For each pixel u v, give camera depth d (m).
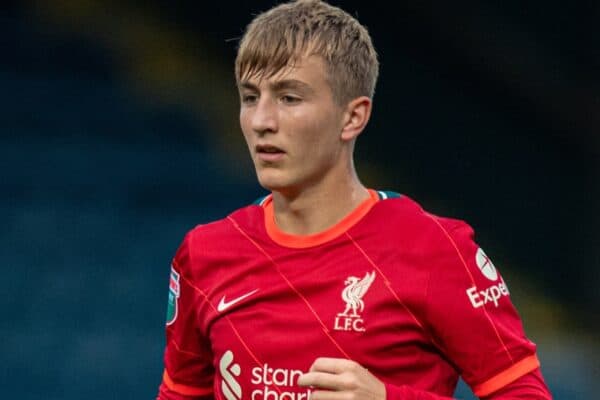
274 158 9.64
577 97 38.38
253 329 9.91
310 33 9.66
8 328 31.66
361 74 9.96
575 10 37.84
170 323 11.19
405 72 40.00
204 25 40.75
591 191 37.59
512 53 38.69
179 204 35.94
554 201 38.22
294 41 9.59
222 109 38.91
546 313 35.38
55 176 36.22
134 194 36.09
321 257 9.93
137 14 40.91
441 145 39.16
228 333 10.03
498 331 9.81
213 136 38.03
